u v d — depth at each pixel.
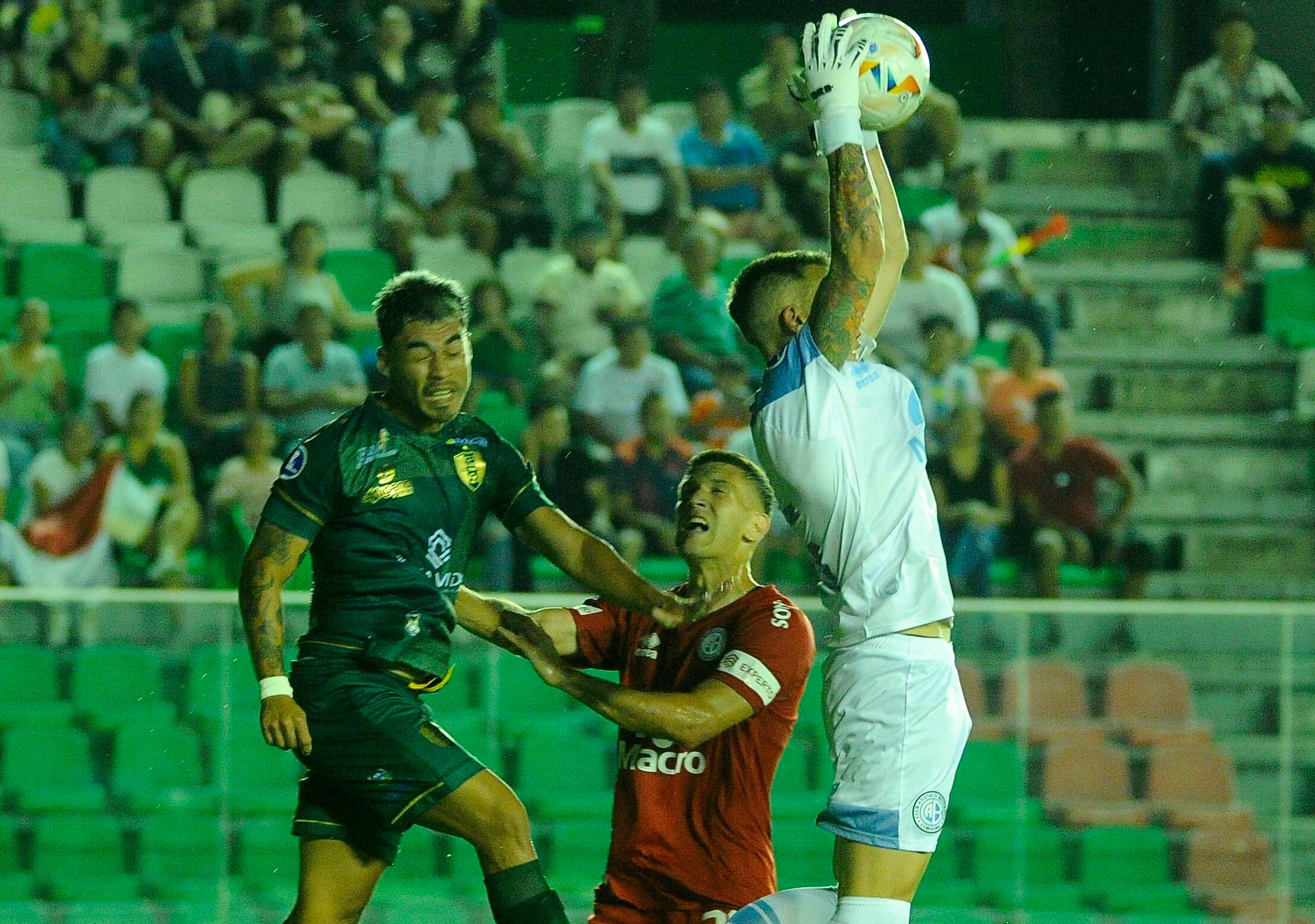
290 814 22.52
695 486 13.48
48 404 32.41
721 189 38.59
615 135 38.00
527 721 22.72
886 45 12.80
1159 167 43.31
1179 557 35.00
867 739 12.48
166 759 22.47
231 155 39.31
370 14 40.88
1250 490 36.78
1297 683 23.42
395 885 22.45
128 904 22.28
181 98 39.38
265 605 12.86
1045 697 23.31
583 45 47.44
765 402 12.78
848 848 12.55
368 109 39.94
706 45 48.28
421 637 13.20
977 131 44.47
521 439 31.45
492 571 28.72
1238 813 23.36
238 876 22.39
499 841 12.93
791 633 13.15
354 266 36.69
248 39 43.25
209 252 37.62
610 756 22.98
